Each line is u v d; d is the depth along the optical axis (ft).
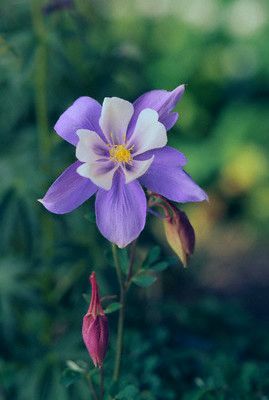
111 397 2.15
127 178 1.90
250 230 5.44
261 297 4.62
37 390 2.64
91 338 1.95
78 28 2.79
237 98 5.95
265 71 5.98
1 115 2.86
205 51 6.02
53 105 2.85
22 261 2.77
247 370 2.47
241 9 6.06
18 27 2.81
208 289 4.61
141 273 2.15
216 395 2.43
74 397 2.60
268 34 6.05
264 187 5.64
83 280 2.82
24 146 2.84
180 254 1.99
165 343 2.79
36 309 2.74
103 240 2.82
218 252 5.13
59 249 2.80
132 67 2.95
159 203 2.00
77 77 2.74
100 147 1.94
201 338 2.88
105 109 1.94
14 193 2.74
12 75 2.78
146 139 1.92
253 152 5.70
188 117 5.82
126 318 2.85
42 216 2.77
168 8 6.00
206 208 5.60
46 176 2.76
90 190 1.92
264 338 2.88
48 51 2.71
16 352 2.70
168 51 5.98
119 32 5.42
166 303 3.02
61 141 2.76
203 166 5.65
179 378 2.59
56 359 2.69
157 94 1.97
